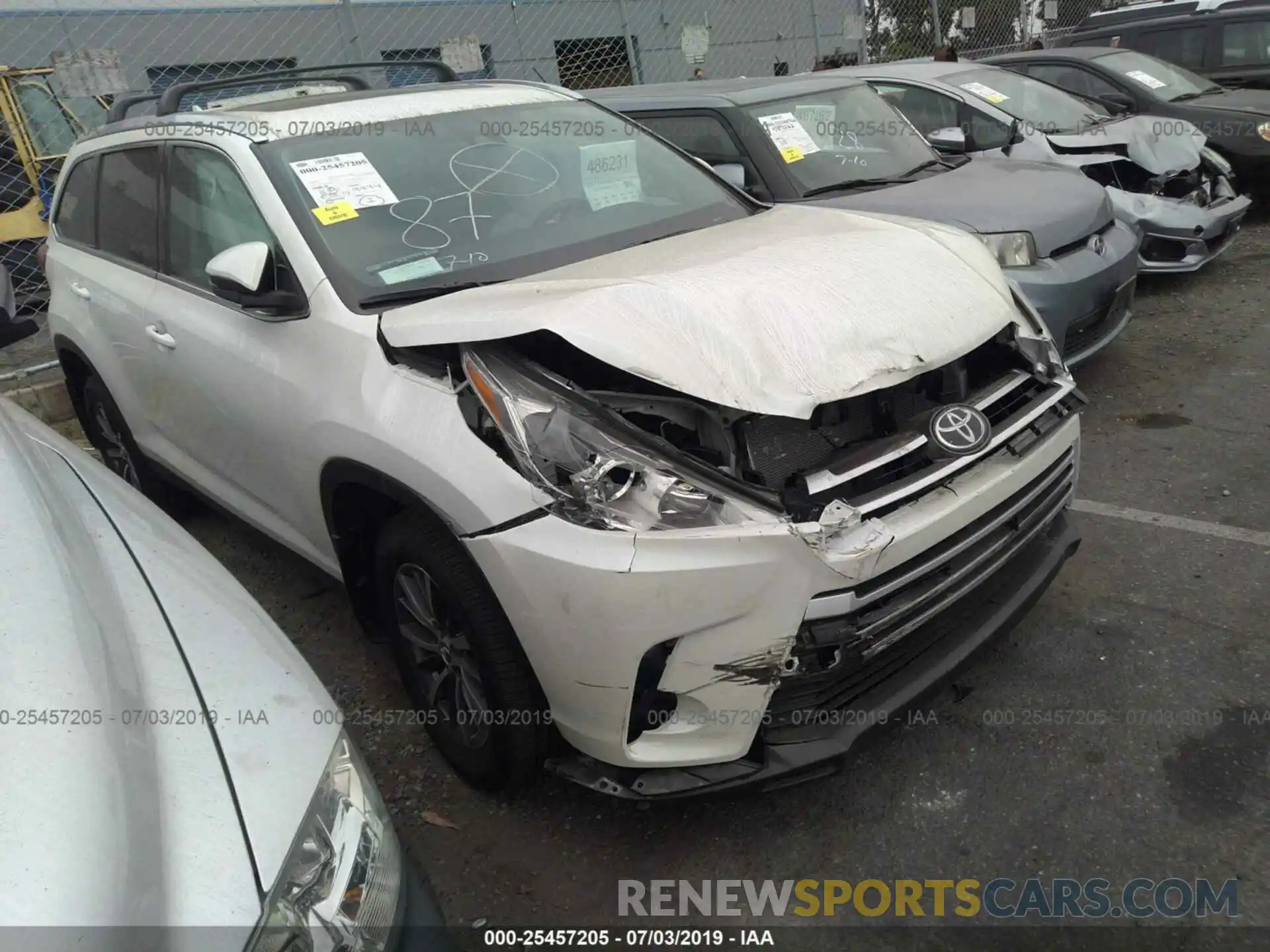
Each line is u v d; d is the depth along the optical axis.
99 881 1.24
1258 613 3.32
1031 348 2.82
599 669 2.21
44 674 1.50
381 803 1.73
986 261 3.02
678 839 2.64
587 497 2.17
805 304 2.48
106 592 1.77
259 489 3.37
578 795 2.81
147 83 7.81
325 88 4.39
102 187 4.18
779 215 3.52
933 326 2.58
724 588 2.12
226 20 7.82
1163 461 4.54
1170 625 3.31
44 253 5.08
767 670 2.19
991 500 2.48
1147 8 11.15
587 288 2.55
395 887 1.62
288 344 2.93
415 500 2.48
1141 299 7.07
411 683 2.94
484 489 2.29
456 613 2.51
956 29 12.62
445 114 3.52
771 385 2.28
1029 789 2.69
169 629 1.73
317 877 1.45
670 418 2.38
